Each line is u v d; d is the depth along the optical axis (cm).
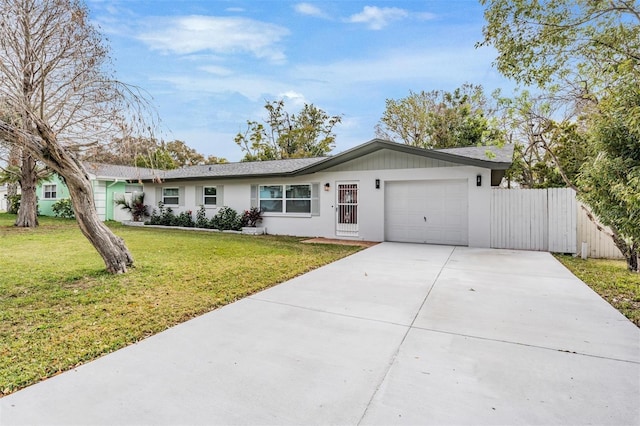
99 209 1909
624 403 232
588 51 648
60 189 1995
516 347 321
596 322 385
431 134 2481
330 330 363
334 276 618
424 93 2502
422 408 228
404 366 285
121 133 620
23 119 526
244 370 279
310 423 213
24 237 1125
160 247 958
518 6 629
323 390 249
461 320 392
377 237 1141
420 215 1092
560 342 331
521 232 955
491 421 215
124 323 382
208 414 222
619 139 442
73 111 626
